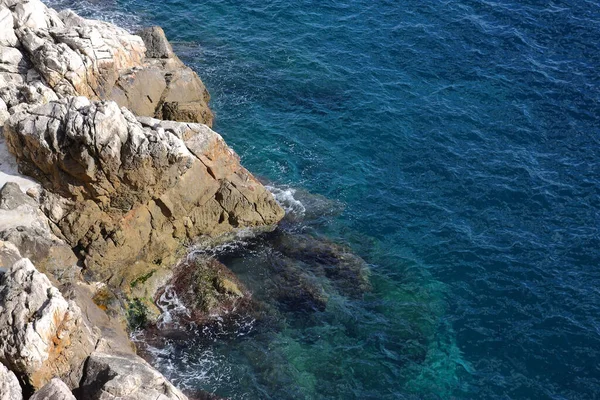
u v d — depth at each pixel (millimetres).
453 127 48406
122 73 42594
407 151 46656
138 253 36250
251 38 55500
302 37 55781
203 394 32031
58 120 33562
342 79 52094
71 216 34781
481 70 53000
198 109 45438
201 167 37719
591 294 37812
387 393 32906
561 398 33000
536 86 51656
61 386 25156
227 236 39312
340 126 48344
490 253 40062
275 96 50562
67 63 39000
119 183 34438
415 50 54750
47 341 26281
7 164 35906
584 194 43688
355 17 57969
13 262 30359
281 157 45938
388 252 40188
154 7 58375
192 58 53062
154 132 34438
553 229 41562
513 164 45688
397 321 36281
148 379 27328
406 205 43062
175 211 36938
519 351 35062
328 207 42625
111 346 29562
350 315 36312
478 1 59781
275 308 36250
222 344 34312
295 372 33438
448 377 33750
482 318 36688
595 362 34531
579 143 47281
